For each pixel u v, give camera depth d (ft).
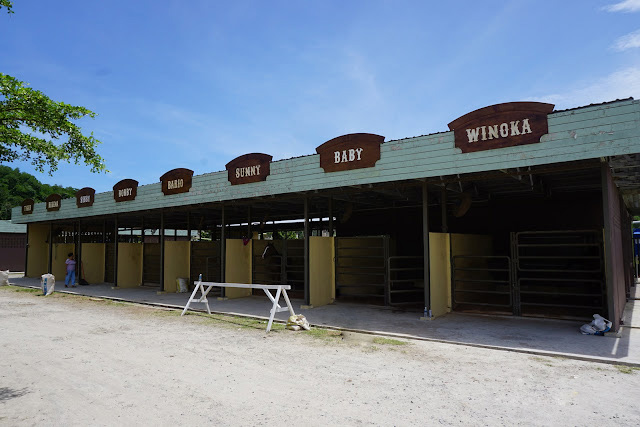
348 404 15.07
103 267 66.44
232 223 69.56
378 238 44.70
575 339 24.25
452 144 26.40
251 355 22.16
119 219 66.49
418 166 27.71
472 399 15.42
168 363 20.75
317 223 63.62
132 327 30.45
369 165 29.89
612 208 26.21
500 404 14.90
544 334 25.73
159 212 51.72
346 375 18.48
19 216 74.02
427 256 31.24
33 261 78.02
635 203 43.68
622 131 21.18
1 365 20.56
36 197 192.03
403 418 13.78
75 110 19.56
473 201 42.60
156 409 14.78
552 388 16.52
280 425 13.34
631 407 14.51
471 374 18.45
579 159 22.40
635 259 57.21
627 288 42.24
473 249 40.24
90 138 20.86
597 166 24.18
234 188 38.88
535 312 32.86
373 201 44.88
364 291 43.37
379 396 15.84
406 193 37.83
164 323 31.99
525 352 22.08
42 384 17.66
